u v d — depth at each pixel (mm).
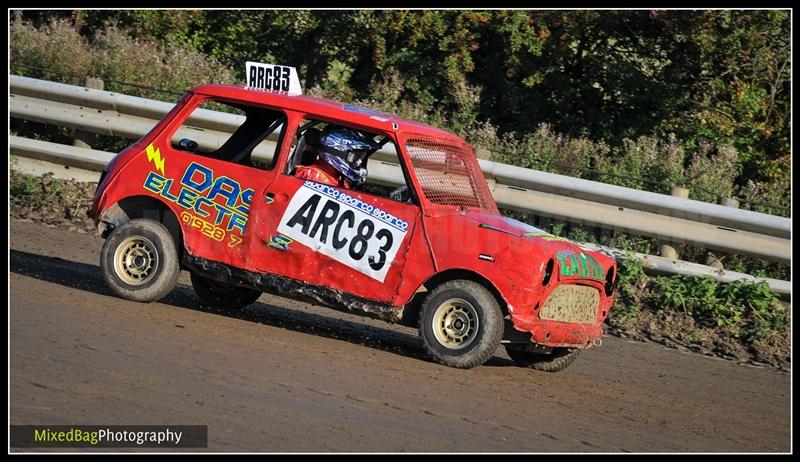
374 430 9539
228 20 31922
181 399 9617
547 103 29188
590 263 13172
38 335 11117
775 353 16719
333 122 13359
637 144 24578
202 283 14945
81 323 11984
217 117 20922
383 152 19812
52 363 10133
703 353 16516
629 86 28109
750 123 27156
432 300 12555
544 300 12422
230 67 31312
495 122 29344
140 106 21938
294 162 13508
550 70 28688
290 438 8961
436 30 28359
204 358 11242
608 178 22047
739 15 26406
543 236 12938
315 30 30953
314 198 13062
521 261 12273
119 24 31656
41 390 9289
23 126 23844
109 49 26891
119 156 14055
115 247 13633
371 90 28438
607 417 11586
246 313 14984
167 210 14117
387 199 12891
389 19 28797
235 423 9156
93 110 22266
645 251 19469
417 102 28344
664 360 15617
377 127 13227
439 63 28609
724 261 19750
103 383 9742
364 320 16391
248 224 13227
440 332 12547
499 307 12359
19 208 20703
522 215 20344
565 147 23625
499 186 19844
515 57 28391
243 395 10039
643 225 18859
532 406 11453
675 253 18938
